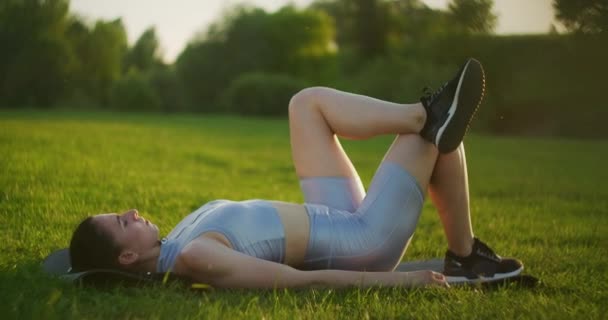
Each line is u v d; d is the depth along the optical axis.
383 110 3.63
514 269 3.80
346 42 41.88
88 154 11.48
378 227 3.52
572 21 12.98
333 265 3.48
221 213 3.37
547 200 8.27
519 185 9.84
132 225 3.39
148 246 3.39
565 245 5.31
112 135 17.39
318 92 3.79
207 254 3.21
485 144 19.16
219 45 41.81
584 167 12.95
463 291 3.43
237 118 34.19
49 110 33.06
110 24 37.66
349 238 3.49
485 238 5.58
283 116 37.38
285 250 3.41
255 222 3.38
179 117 33.25
